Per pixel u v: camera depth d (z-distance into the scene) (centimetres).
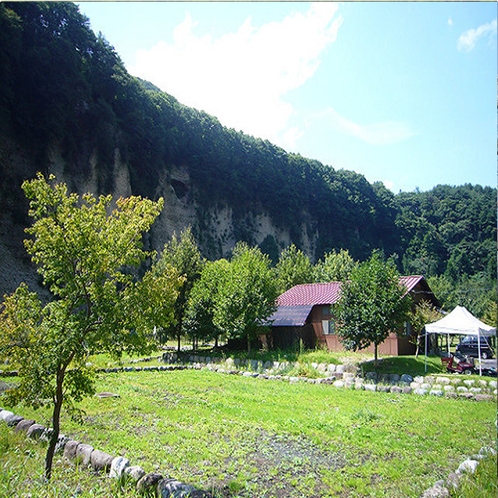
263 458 785
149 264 5509
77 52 5238
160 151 6675
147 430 934
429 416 1167
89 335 598
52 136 4744
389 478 708
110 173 5397
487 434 998
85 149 5128
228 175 8188
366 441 912
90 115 5206
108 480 615
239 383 1734
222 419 1061
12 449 699
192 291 2844
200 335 2773
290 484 670
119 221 655
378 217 10288
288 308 2859
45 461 603
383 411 1220
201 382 1730
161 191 6681
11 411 999
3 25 4325
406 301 1928
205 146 7912
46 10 4956
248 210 8488
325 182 10231
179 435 899
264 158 9138
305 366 2053
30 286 3931
